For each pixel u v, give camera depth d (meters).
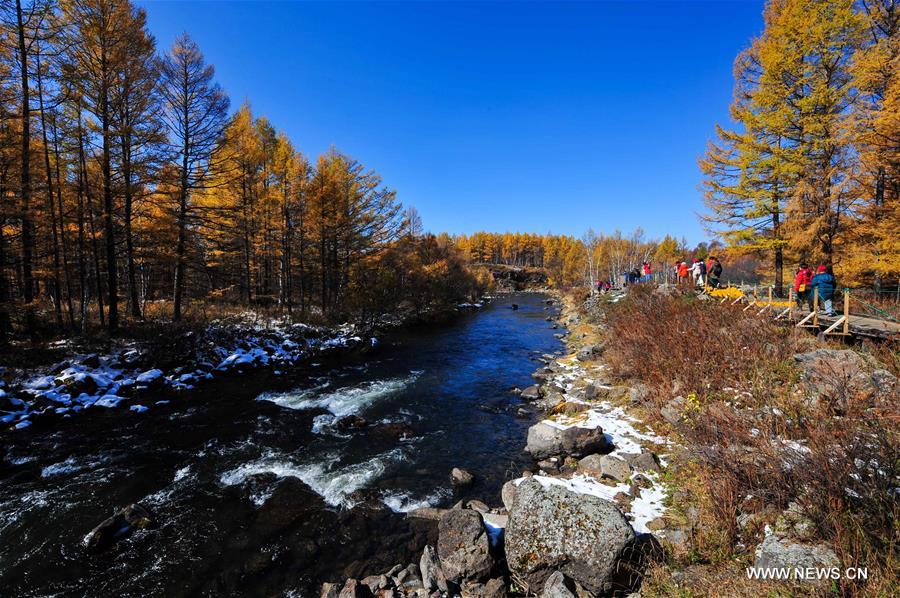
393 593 4.59
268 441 9.16
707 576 3.78
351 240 27.95
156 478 7.43
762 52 16.72
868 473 3.79
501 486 7.15
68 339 13.42
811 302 11.91
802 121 15.80
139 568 5.14
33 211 12.39
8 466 7.74
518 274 97.69
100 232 15.88
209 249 22.20
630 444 7.58
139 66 14.87
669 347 10.45
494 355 18.92
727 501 4.54
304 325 21.38
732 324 10.61
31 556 5.30
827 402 5.89
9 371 10.80
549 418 10.07
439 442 9.15
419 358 18.31
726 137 18.34
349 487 7.17
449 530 4.91
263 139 25.98
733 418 6.14
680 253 63.59
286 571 5.13
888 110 11.97
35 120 13.96
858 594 2.97
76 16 13.51
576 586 4.14
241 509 6.47
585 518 4.36
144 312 18.80
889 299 14.18
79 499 6.65
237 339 17.03
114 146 14.75
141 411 10.75
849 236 15.39
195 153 17.70
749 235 18.34
